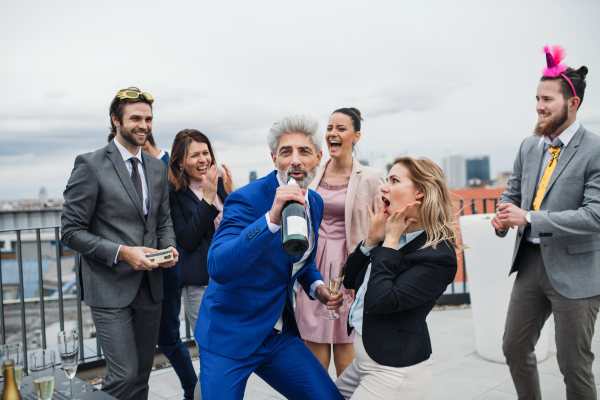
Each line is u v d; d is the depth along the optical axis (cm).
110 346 204
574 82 200
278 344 167
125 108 210
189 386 269
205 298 163
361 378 164
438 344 370
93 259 206
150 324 224
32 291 2322
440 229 159
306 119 151
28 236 2647
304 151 152
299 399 164
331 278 185
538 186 221
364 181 245
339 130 247
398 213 157
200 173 265
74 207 204
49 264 2552
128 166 223
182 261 253
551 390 279
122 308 208
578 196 202
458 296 485
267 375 168
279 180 161
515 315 223
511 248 310
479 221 319
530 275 219
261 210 157
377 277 151
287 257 156
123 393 202
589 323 201
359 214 242
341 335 234
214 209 246
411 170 164
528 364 226
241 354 152
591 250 200
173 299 260
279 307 159
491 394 278
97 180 207
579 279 200
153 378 312
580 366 202
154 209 227
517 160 242
